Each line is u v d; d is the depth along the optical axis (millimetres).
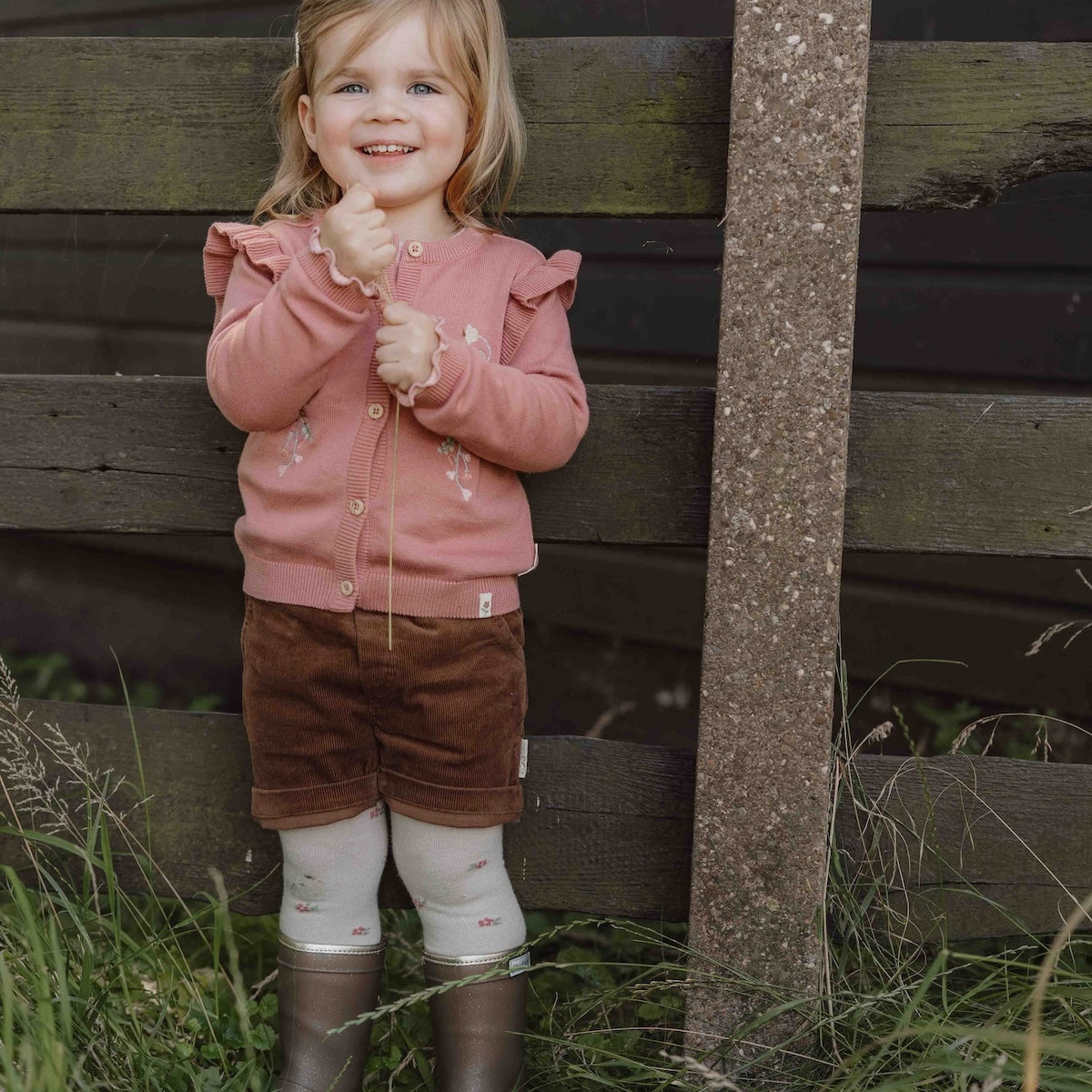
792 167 1535
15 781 1924
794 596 1594
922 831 1791
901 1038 1547
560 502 1789
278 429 1566
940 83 1666
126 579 3299
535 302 1621
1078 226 2609
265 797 1655
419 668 1558
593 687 3035
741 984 1634
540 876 1855
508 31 2686
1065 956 1823
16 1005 1422
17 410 1877
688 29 2627
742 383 1578
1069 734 2740
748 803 1627
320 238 1442
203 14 2885
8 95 1805
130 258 2916
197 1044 1763
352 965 1671
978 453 1717
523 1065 1681
